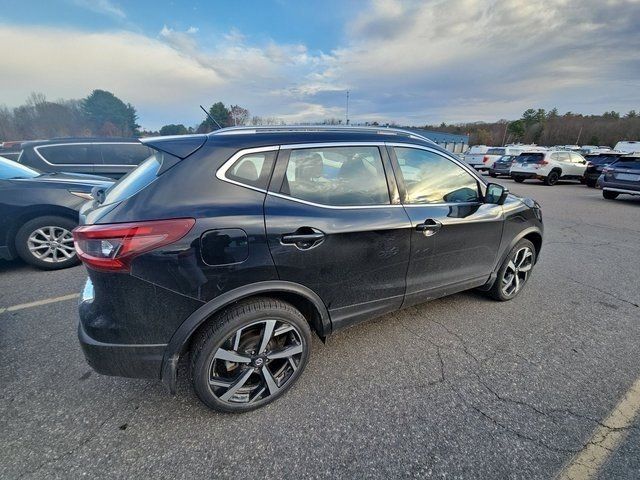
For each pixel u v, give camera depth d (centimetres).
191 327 176
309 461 170
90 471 163
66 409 200
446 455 173
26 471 162
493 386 221
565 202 1035
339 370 237
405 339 274
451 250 267
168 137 193
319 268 202
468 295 354
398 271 240
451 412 200
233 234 174
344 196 213
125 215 165
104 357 174
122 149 635
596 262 463
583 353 256
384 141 235
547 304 335
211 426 190
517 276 340
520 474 163
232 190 180
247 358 194
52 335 274
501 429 188
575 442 180
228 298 179
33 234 394
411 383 224
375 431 188
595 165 1508
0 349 255
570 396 212
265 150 191
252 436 184
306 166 202
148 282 165
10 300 333
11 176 405
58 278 385
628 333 284
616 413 199
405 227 231
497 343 269
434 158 260
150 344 175
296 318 203
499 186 281
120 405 204
